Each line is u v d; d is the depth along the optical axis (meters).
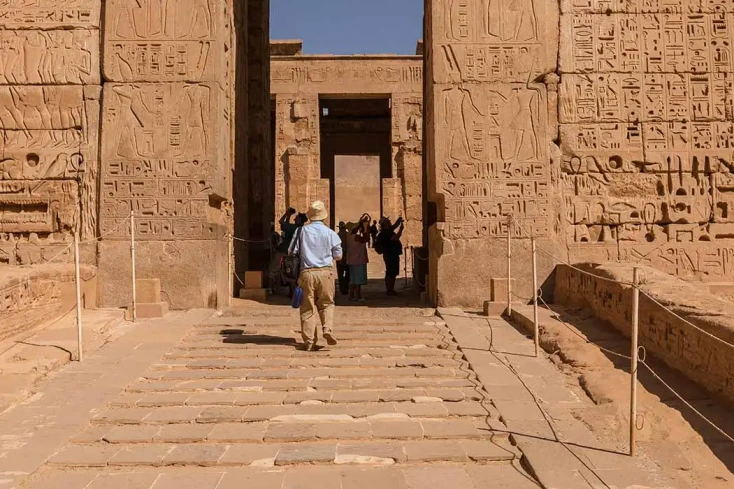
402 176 23.03
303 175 22.95
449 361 6.50
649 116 9.78
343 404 5.38
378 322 8.30
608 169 9.78
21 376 5.74
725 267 9.66
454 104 9.63
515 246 9.48
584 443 4.55
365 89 23.20
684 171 9.73
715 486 3.93
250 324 8.20
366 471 4.24
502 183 9.57
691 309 5.55
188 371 6.27
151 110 9.48
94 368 6.24
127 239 9.32
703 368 5.30
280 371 6.24
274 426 4.93
